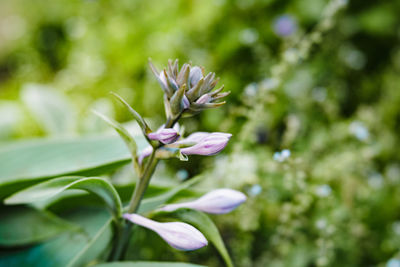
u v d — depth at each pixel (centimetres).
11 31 195
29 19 183
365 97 128
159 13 131
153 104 103
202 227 52
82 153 59
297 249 72
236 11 120
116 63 129
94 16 150
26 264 54
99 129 81
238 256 66
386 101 121
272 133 89
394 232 88
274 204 73
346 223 78
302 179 65
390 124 120
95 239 52
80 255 52
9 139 86
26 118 106
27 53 153
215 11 120
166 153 51
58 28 179
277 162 66
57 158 59
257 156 72
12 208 57
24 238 55
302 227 73
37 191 52
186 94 50
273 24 116
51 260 54
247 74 106
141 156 52
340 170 81
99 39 138
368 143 91
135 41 129
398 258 79
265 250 74
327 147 89
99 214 58
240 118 76
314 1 121
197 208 51
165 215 52
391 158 110
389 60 138
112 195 51
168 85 50
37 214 57
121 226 53
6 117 90
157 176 76
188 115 51
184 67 50
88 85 124
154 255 64
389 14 133
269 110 88
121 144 60
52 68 163
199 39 117
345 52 126
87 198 57
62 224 56
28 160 59
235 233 67
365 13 134
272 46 117
